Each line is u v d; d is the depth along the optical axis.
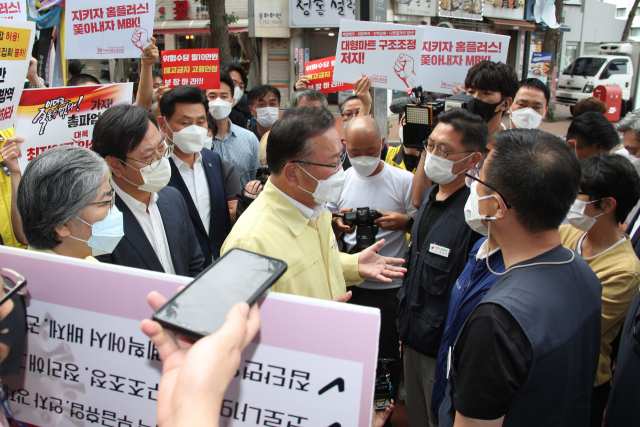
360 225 2.46
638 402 1.50
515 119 3.42
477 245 1.71
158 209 2.03
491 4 16.80
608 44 16.34
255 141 3.94
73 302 1.02
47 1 5.58
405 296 2.24
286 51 14.02
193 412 0.61
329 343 0.89
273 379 0.92
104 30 3.09
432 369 2.12
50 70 5.33
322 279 1.70
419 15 14.07
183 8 14.78
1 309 1.01
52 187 1.40
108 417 1.03
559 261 1.22
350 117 3.97
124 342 1.00
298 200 1.65
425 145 2.58
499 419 1.12
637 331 1.54
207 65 3.75
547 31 14.13
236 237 1.52
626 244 1.92
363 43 3.15
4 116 2.15
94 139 1.85
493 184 1.25
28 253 1.05
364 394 0.88
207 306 0.79
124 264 1.82
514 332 1.10
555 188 1.17
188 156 2.74
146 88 3.17
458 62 3.47
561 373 1.14
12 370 1.05
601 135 2.89
